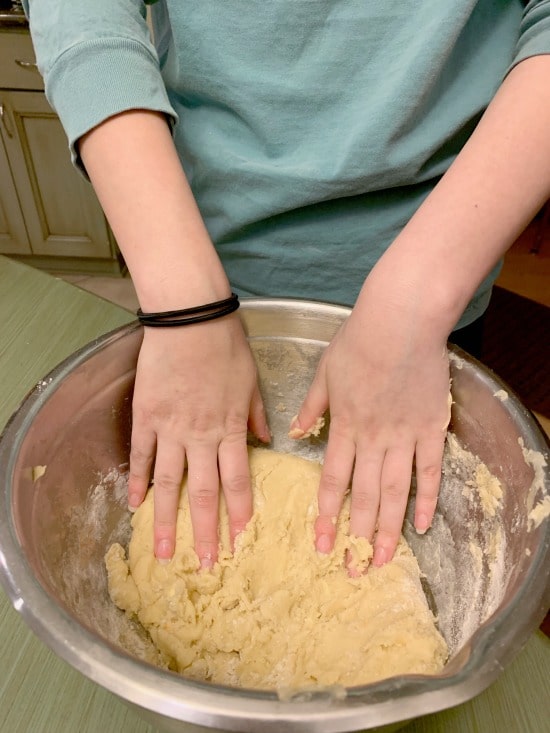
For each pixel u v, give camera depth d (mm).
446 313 448
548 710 460
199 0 543
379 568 564
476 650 335
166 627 538
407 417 499
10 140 1771
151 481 607
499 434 512
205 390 494
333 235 640
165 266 461
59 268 2121
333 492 562
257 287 724
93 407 561
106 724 462
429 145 562
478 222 440
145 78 489
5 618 523
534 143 437
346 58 547
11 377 734
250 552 578
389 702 305
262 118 584
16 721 462
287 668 519
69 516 539
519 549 444
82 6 491
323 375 534
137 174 470
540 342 1724
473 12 547
